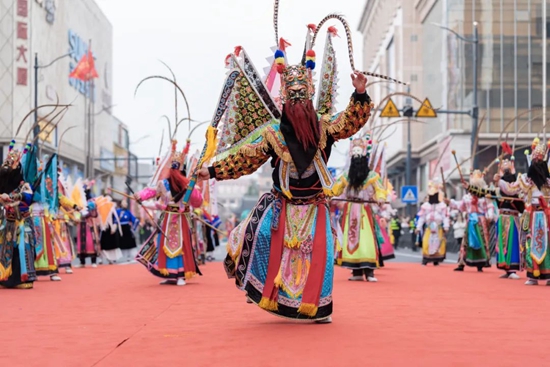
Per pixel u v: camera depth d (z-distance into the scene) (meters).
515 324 6.23
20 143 34.50
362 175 11.64
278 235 6.07
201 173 6.29
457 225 19.47
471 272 14.59
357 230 11.62
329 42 6.57
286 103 6.09
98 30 50.47
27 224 10.73
